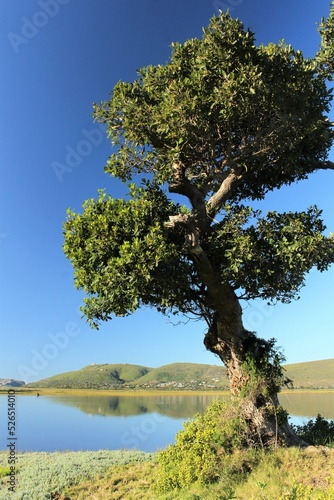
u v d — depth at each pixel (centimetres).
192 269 1277
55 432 3309
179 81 1089
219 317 1345
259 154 1266
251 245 1086
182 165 1288
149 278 1000
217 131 1184
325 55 1262
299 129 1172
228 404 1269
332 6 1232
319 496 605
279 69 1140
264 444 1177
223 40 1059
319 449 1101
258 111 1130
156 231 1090
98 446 2566
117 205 1210
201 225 1274
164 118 1084
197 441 1180
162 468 1253
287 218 1185
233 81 1006
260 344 1320
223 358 1368
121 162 1334
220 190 1370
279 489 849
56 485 1416
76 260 1153
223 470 1071
